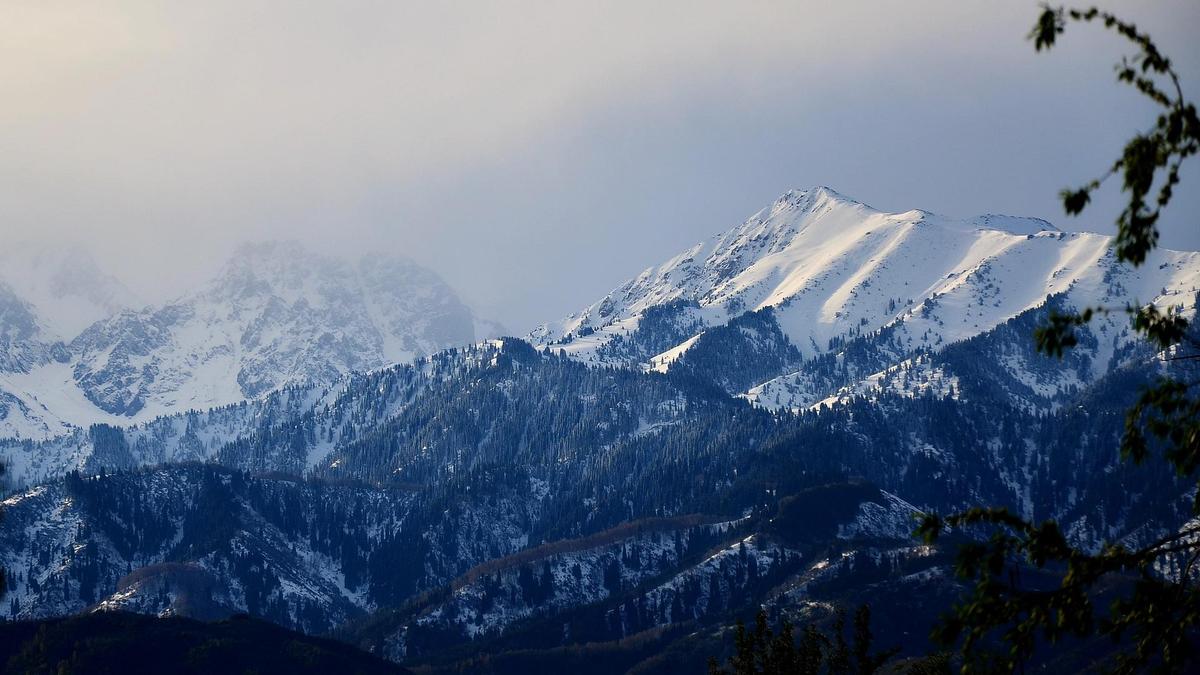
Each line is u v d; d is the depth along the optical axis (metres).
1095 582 116.75
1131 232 114.50
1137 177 113.00
